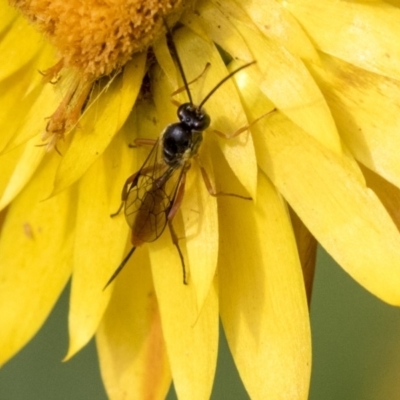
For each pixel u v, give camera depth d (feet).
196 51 0.34
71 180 0.34
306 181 0.33
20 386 0.40
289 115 0.33
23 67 0.35
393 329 0.39
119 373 0.36
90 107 0.34
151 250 0.34
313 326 0.40
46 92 0.35
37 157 0.35
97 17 0.34
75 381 0.40
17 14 0.35
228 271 0.34
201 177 0.34
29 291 0.36
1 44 0.35
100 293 0.35
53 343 0.40
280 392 0.33
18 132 0.35
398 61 0.32
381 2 0.33
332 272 0.39
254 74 0.33
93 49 0.34
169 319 0.34
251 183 0.33
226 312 0.34
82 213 0.35
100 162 0.35
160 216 0.34
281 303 0.34
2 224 0.36
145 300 0.36
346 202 0.33
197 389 0.34
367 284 0.33
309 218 0.33
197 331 0.34
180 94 0.34
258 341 0.34
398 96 0.33
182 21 0.34
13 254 0.36
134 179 0.34
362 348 0.40
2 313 0.36
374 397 0.39
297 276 0.34
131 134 0.35
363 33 0.33
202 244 0.33
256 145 0.33
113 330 0.36
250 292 0.34
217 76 0.33
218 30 0.33
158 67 0.34
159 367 0.35
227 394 0.40
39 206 0.36
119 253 0.35
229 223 0.34
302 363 0.33
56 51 0.35
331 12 0.33
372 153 0.33
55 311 0.40
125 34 0.34
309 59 0.33
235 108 0.33
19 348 0.36
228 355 0.40
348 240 0.33
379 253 0.33
